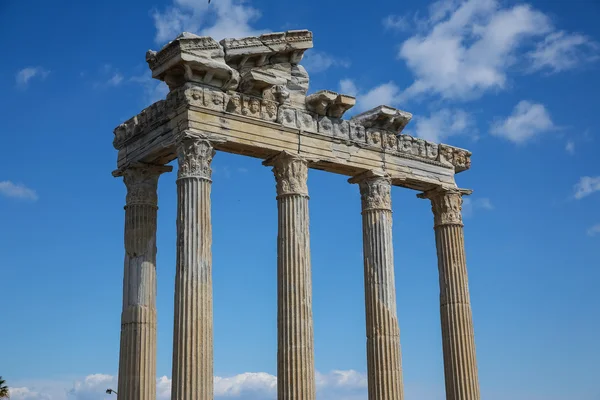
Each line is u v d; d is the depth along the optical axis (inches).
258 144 1679.4
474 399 1878.7
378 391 1747.0
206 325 1534.2
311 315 1663.4
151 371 1683.1
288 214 1695.4
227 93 1663.4
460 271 1945.1
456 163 2001.7
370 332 1784.0
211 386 1519.4
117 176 1823.3
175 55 1596.9
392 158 1883.6
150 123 1720.0
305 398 1610.5
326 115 1806.1
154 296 1733.5
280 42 1744.6
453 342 1904.5
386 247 1817.2
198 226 1569.9
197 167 1596.9
